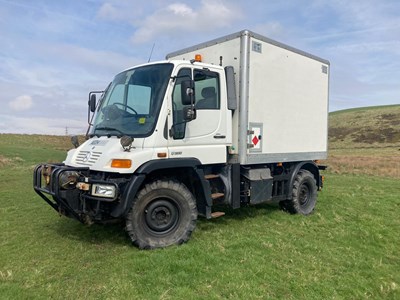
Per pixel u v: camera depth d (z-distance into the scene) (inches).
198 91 228.1
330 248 226.5
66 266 175.6
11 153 877.2
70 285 155.6
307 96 317.7
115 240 217.6
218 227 255.4
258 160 265.4
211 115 235.8
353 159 1042.7
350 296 165.8
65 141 1454.2
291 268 187.8
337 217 304.8
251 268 180.7
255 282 165.8
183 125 218.4
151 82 217.9
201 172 223.6
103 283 157.8
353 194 410.3
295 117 303.0
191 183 228.1
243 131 250.7
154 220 205.8
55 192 196.4
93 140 225.6
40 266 174.4
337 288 171.5
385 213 324.8
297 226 272.1
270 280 170.7
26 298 143.0
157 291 151.7
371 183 526.9
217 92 241.1
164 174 219.8
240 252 201.9
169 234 209.5
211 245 211.0
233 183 251.3
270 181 279.3
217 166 253.8
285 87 290.2
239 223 269.4
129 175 198.8
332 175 651.5
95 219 197.5
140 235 199.9
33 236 223.5
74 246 204.7
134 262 178.7
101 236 224.8
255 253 203.2
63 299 144.3
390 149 1776.6
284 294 160.1
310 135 323.6
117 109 227.0
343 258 210.7
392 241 253.1
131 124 213.0
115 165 192.9
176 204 211.5
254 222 274.1
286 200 306.7
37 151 981.2
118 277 163.3
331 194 406.0
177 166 209.3
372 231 267.6
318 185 339.3
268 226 265.9
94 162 204.8
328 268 192.9
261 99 265.7
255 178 267.1
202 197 227.6
